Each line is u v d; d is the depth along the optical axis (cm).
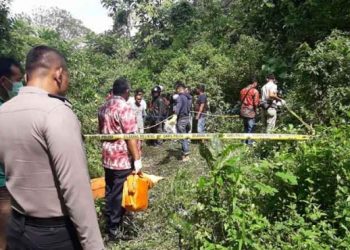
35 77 229
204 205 360
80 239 213
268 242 353
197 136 499
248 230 341
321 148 399
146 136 486
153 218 515
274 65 1143
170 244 446
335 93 630
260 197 391
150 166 900
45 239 219
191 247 373
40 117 211
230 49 1686
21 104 219
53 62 230
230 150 362
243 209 358
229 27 1778
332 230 353
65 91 242
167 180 666
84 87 1200
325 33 1020
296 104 712
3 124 220
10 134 217
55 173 213
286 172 392
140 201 457
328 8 1002
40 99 218
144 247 452
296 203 400
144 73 2123
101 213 510
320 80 685
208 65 1697
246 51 1402
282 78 1112
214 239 356
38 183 216
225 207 354
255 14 1282
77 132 214
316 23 1041
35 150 213
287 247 335
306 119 670
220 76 1470
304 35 1073
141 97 1087
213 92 1409
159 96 1230
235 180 350
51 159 212
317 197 397
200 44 2022
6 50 1223
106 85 1823
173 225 387
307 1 1039
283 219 388
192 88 1491
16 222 226
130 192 455
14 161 218
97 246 212
